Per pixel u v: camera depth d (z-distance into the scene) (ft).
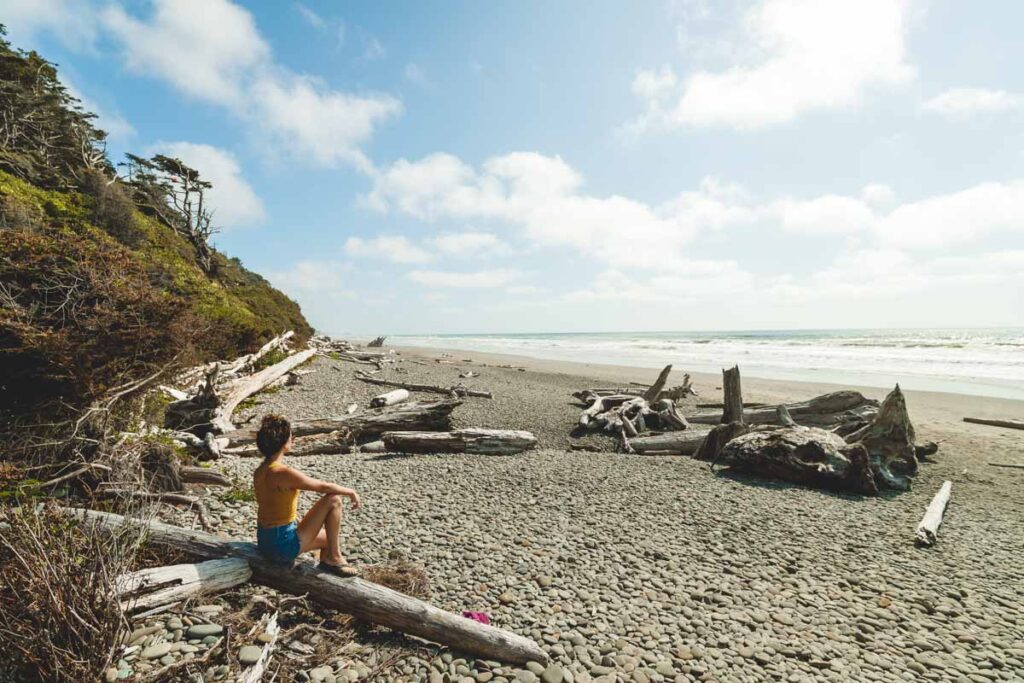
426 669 11.97
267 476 13.38
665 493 27.25
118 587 10.70
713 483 29.78
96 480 18.71
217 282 106.22
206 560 13.80
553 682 11.90
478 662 12.41
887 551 21.04
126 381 21.03
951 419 52.26
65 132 131.23
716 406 57.62
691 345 190.80
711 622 15.14
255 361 61.67
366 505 22.97
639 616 15.19
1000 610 16.72
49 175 84.84
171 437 27.20
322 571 13.57
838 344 164.76
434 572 16.98
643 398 54.24
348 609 13.25
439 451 34.96
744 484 29.94
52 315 19.56
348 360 102.58
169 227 127.75
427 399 56.08
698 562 19.17
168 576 12.14
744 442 32.78
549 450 37.65
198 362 24.89
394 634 13.20
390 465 30.55
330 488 13.55
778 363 109.81
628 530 21.81
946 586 18.24
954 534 23.18
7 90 116.57
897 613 16.26
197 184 137.59
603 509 24.23
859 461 29.27
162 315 21.54
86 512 12.44
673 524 22.77
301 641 12.33
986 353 115.65
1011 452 39.55
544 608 15.23
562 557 18.79
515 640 12.82
